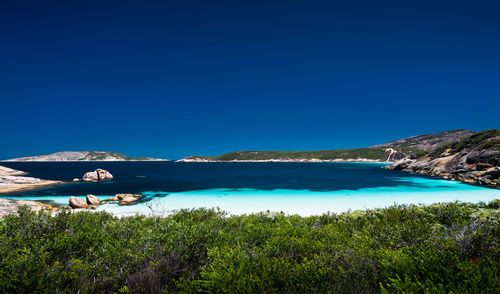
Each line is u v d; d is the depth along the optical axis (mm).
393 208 8734
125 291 2945
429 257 2949
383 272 2912
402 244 4246
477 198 22109
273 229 5742
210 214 10578
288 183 38156
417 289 2338
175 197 24109
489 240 3355
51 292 2863
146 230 4980
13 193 26859
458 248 3393
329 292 2531
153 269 3283
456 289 2322
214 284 2783
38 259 3221
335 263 3232
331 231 5812
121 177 53156
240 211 16750
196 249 3967
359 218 7762
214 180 44719
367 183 37062
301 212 16297
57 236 4391
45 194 26312
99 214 8172
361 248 3779
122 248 4004
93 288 3037
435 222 6480
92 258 3947
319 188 31328
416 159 68812
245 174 63281
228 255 3311
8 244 3711
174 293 2814
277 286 2846
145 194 26453
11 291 2662
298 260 3828
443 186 32250
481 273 2393
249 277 2814
